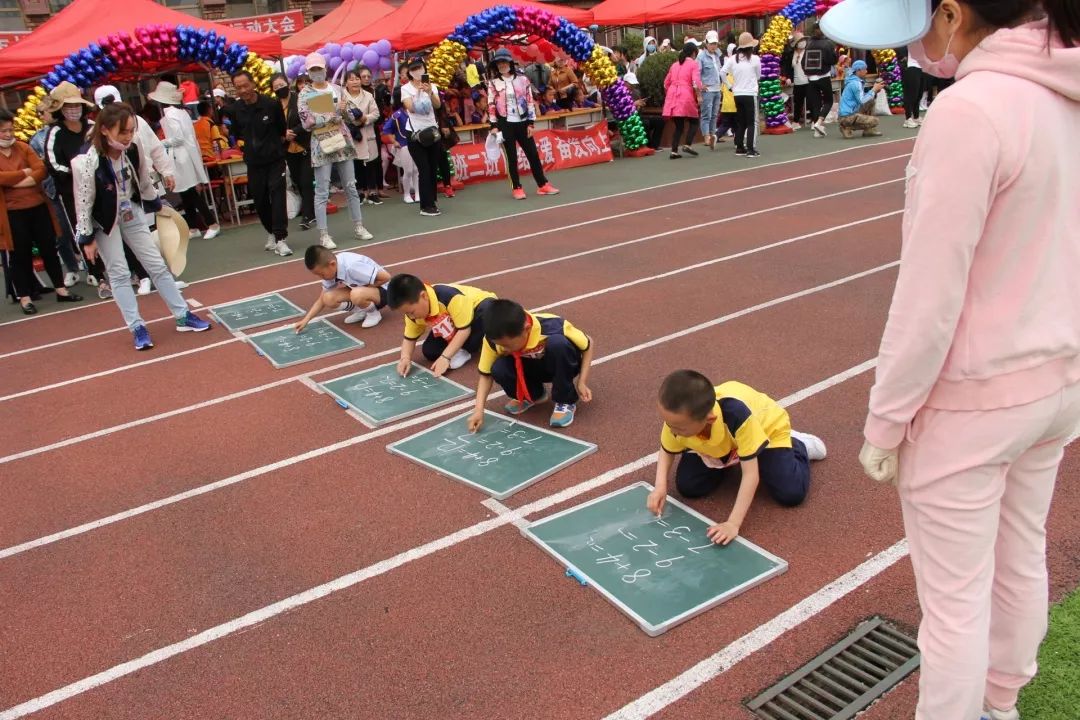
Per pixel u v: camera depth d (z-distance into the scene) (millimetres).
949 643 1900
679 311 6488
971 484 1805
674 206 10609
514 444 4445
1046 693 2447
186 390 5836
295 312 7418
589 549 3436
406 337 5574
